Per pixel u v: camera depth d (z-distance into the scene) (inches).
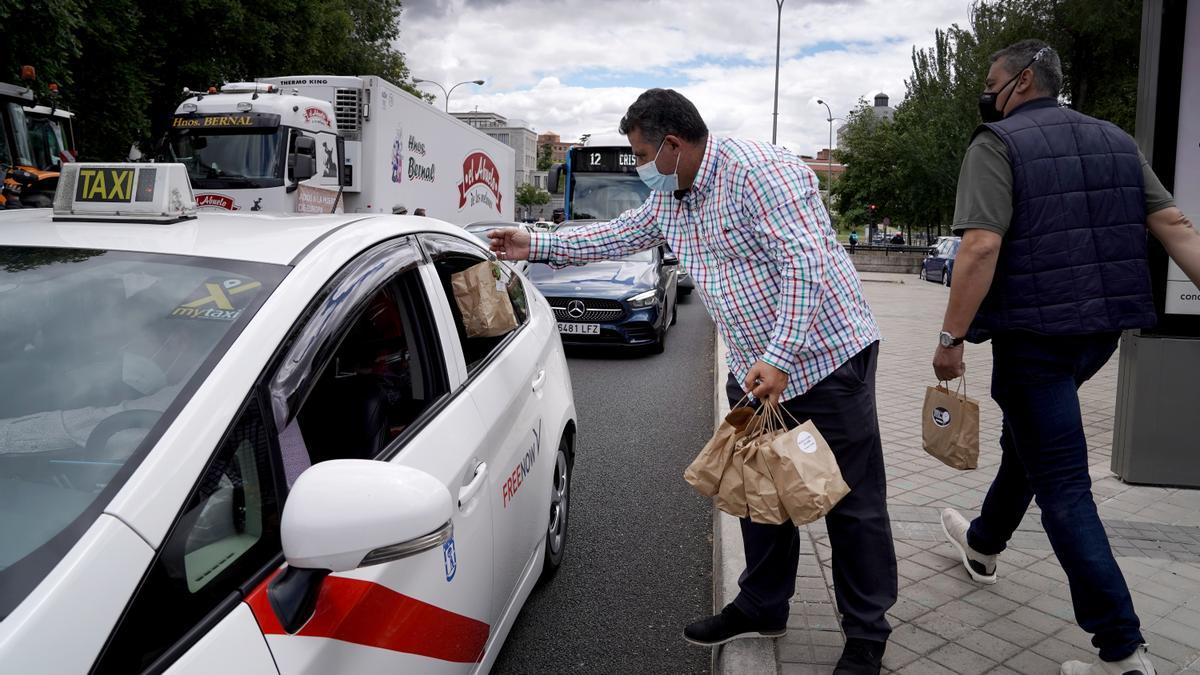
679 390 332.5
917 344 454.6
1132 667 103.2
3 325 73.7
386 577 74.1
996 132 107.7
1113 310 105.6
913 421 260.7
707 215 108.0
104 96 655.8
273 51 852.0
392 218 111.1
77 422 64.5
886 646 120.6
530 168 5359.3
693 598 151.6
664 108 104.0
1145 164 110.7
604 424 277.7
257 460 67.1
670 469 229.1
